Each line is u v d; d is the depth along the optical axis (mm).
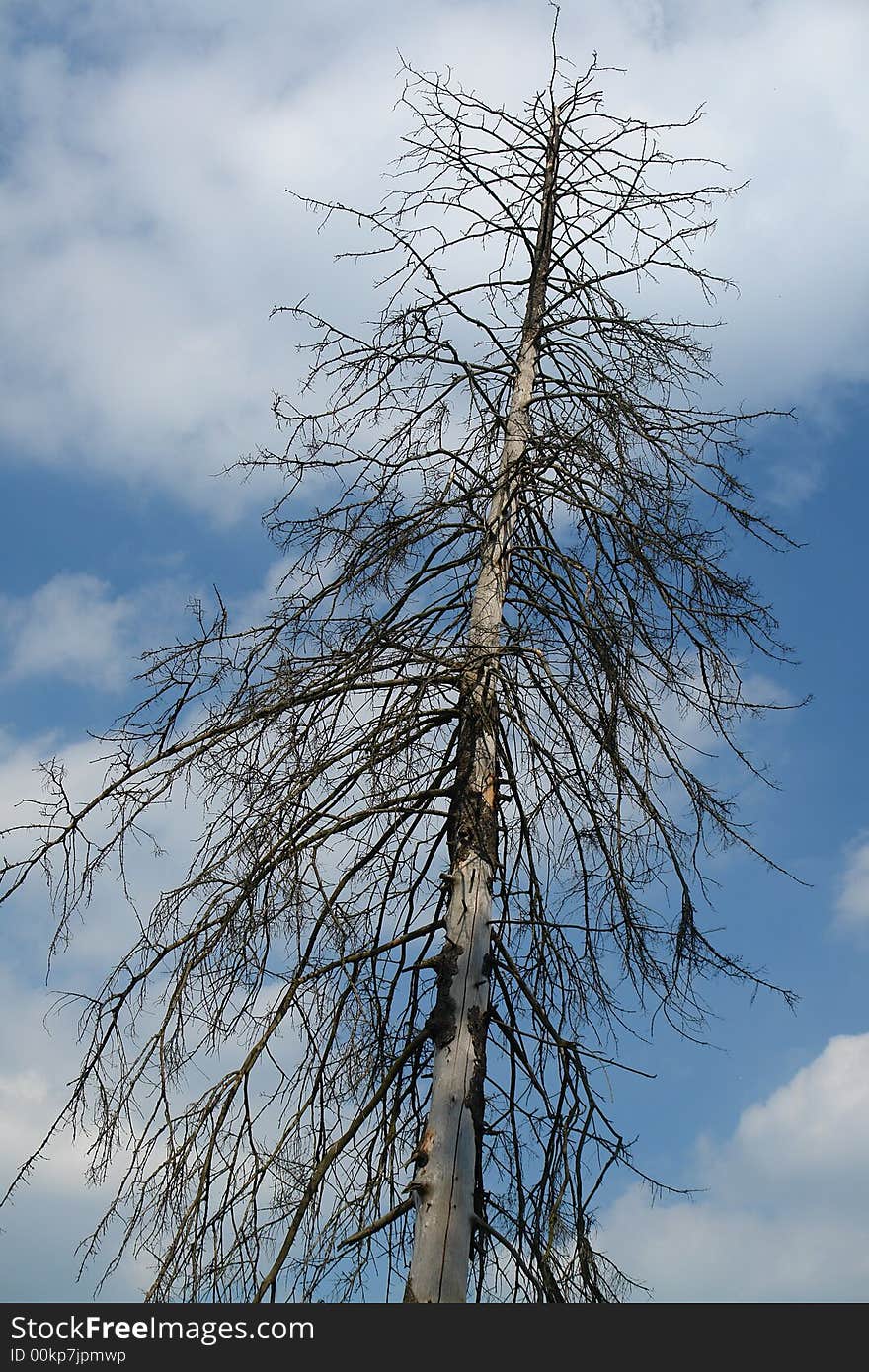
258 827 5914
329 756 6184
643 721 6676
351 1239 5578
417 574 7426
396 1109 6051
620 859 6484
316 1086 6074
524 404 7852
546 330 8078
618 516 7066
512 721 6492
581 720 6426
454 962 6316
